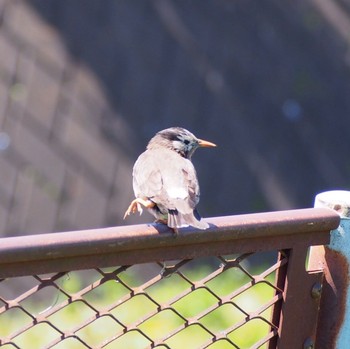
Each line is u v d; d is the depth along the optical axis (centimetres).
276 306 474
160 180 584
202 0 1548
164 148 690
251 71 1533
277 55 1545
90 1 1523
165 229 434
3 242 400
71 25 1510
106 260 424
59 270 415
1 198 1444
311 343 480
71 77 1491
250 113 1512
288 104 1527
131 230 427
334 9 1566
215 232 444
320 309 479
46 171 1458
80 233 416
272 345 477
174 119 1490
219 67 1522
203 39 1530
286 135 1512
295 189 1491
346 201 469
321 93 1542
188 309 1055
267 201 1483
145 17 1525
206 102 1505
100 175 1457
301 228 460
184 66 1512
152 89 1498
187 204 560
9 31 1502
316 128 1525
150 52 1513
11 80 1486
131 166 1459
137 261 432
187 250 443
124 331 440
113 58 1504
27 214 1442
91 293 1238
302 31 1556
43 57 1495
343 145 1525
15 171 1455
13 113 1470
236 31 1541
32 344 1010
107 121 1478
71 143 1467
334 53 1559
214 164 1483
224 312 1034
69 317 1072
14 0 1516
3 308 410
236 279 1190
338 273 475
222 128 1496
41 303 1283
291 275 467
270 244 459
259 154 1498
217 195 1469
